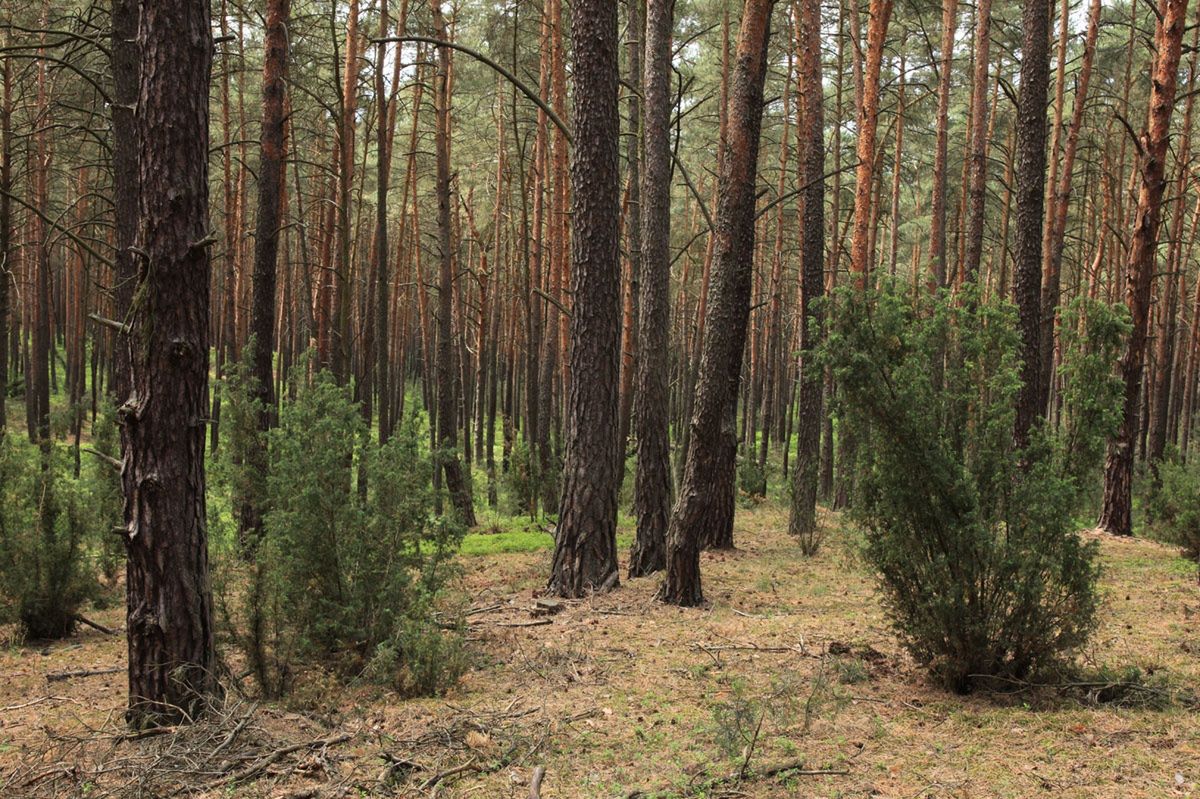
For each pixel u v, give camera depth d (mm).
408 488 6305
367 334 18266
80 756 4285
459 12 21156
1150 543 12031
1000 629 5172
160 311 4516
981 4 15141
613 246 8695
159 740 4375
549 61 19406
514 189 31953
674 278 37656
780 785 3893
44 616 7730
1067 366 5441
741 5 19562
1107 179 23656
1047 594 5137
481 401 29766
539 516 17969
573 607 8008
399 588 6012
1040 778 3932
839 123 20938
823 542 12406
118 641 7660
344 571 5926
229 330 21203
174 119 4484
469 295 29422
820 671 5320
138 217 4566
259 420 8523
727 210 7965
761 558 11266
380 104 12555
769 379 28031
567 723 4738
